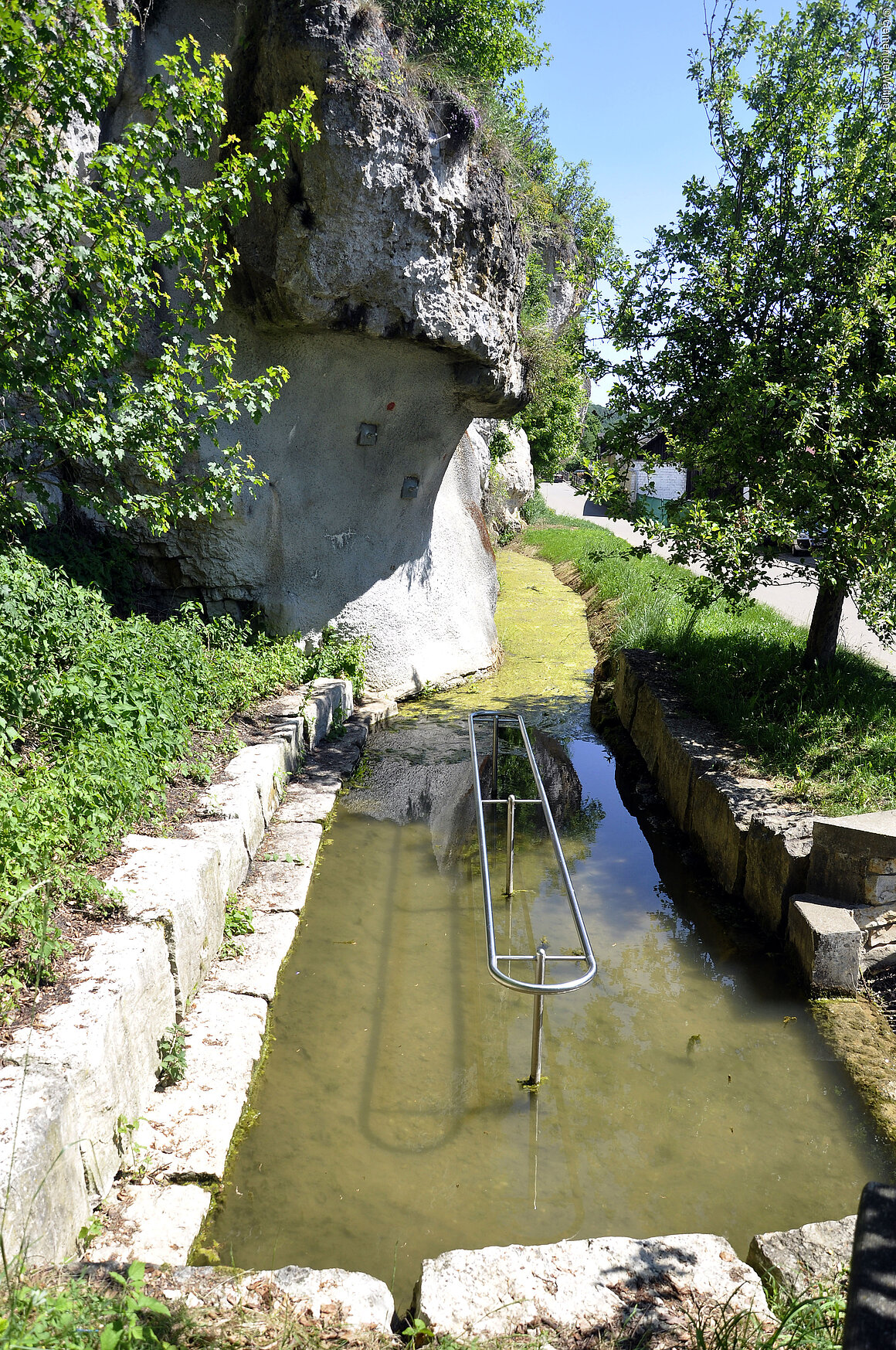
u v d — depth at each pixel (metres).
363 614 10.58
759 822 6.16
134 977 3.67
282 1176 3.87
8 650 5.03
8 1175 2.53
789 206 7.74
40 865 3.88
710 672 9.20
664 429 8.70
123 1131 3.51
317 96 7.66
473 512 13.77
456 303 9.15
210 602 9.58
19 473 6.20
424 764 9.16
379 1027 5.00
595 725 10.83
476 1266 3.02
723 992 5.47
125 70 8.05
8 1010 3.27
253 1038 4.45
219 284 6.53
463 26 11.69
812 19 7.80
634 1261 3.04
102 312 6.00
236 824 5.69
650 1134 4.29
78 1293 2.47
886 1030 4.99
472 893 6.65
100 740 5.07
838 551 7.07
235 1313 2.64
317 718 8.80
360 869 6.85
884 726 7.30
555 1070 4.74
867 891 5.36
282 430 9.44
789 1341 2.59
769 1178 4.02
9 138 5.36
